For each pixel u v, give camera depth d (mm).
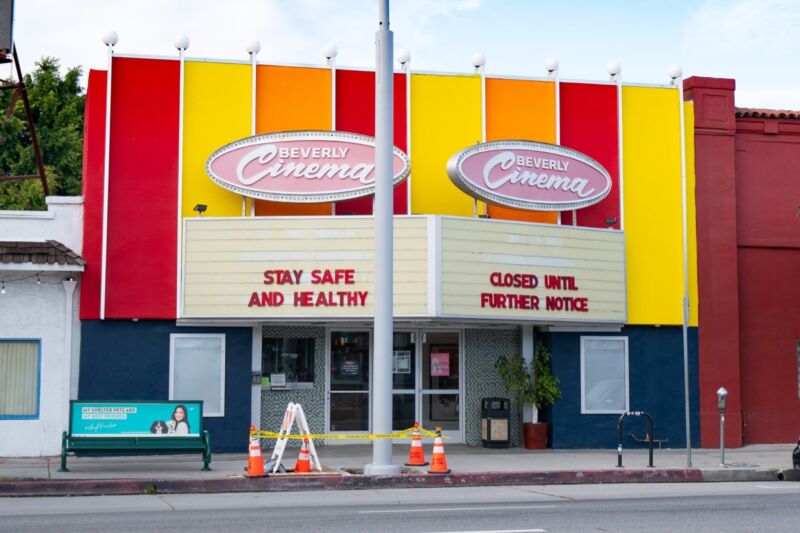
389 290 17344
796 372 24328
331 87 22156
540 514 12773
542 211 22531
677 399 23422
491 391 23391
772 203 24516
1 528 11406
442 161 22438
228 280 20438
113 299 20953
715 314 23734
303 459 17125
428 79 22594
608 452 22219
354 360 22844
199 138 21516
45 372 20641
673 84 23938
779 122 24703
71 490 15695
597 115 23359
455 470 18000
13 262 19953
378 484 16781
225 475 16922
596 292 21891
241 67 21828
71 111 48531
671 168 23688
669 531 11305
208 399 21328
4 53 21750
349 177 21062
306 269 20391
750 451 22984
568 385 22922
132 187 21219
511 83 23016
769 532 11250
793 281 24531
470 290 20359
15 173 44969
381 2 17516
